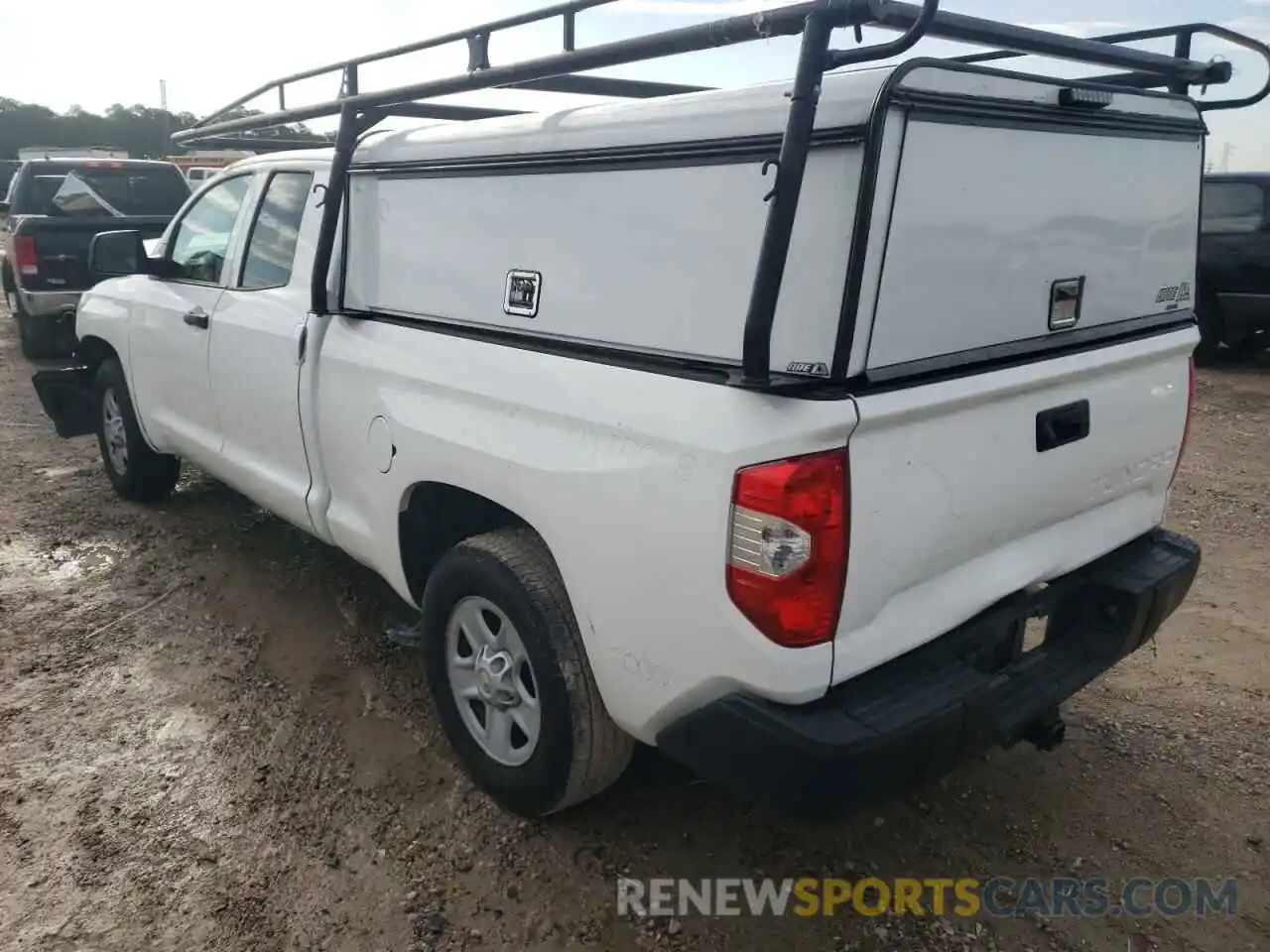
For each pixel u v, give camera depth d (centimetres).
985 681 239
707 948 258
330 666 392
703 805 311
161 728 351
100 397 563
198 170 2058
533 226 270
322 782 321
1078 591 299
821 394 206
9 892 275
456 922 266
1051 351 258
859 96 201
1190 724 357
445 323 304
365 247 335
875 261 207
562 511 253
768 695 220
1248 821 306
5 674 385
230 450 434
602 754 274
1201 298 995
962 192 224
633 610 240
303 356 358
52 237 905
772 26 198
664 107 235
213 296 431
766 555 210
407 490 314
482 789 310
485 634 298
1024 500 257
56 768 328
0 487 600
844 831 301
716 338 228
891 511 221
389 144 321
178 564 486
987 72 221
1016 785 323
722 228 224
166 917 266
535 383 262
